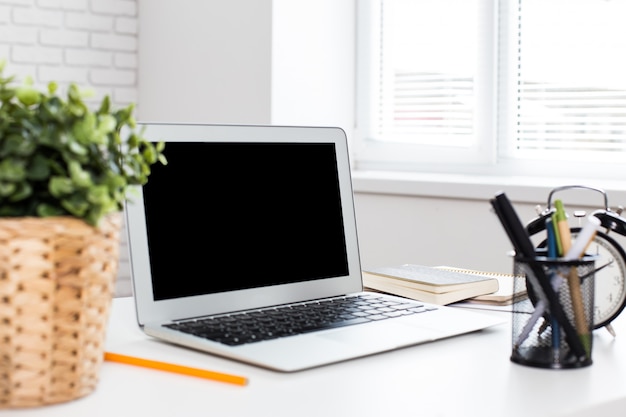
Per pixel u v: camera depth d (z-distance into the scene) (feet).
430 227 10.85
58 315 3.10
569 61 10.80
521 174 11.28
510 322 4.76
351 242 5.17
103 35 13.38
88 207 3.10
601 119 10.60
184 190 4.45
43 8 12.78
